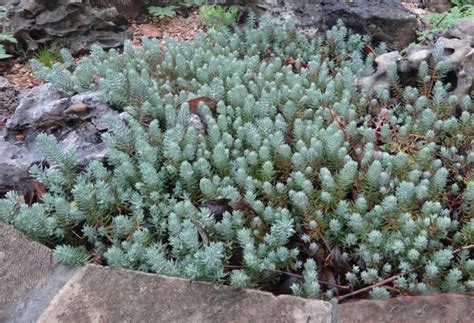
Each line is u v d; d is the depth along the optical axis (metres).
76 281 2.10
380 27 4.11
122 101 3.04
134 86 2.97
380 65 3.35
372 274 2.07
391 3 4.27
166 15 4.98
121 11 4.84
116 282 2.08
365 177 2.39
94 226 2.36
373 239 2.09
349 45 3.97
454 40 3.35
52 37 4.43
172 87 3.40
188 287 2.04
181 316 1.95
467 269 2.08
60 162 2.53
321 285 2.20
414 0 5.23
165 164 2.59
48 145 2.50
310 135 2.69
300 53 3.86
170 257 2.29
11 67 4.31
